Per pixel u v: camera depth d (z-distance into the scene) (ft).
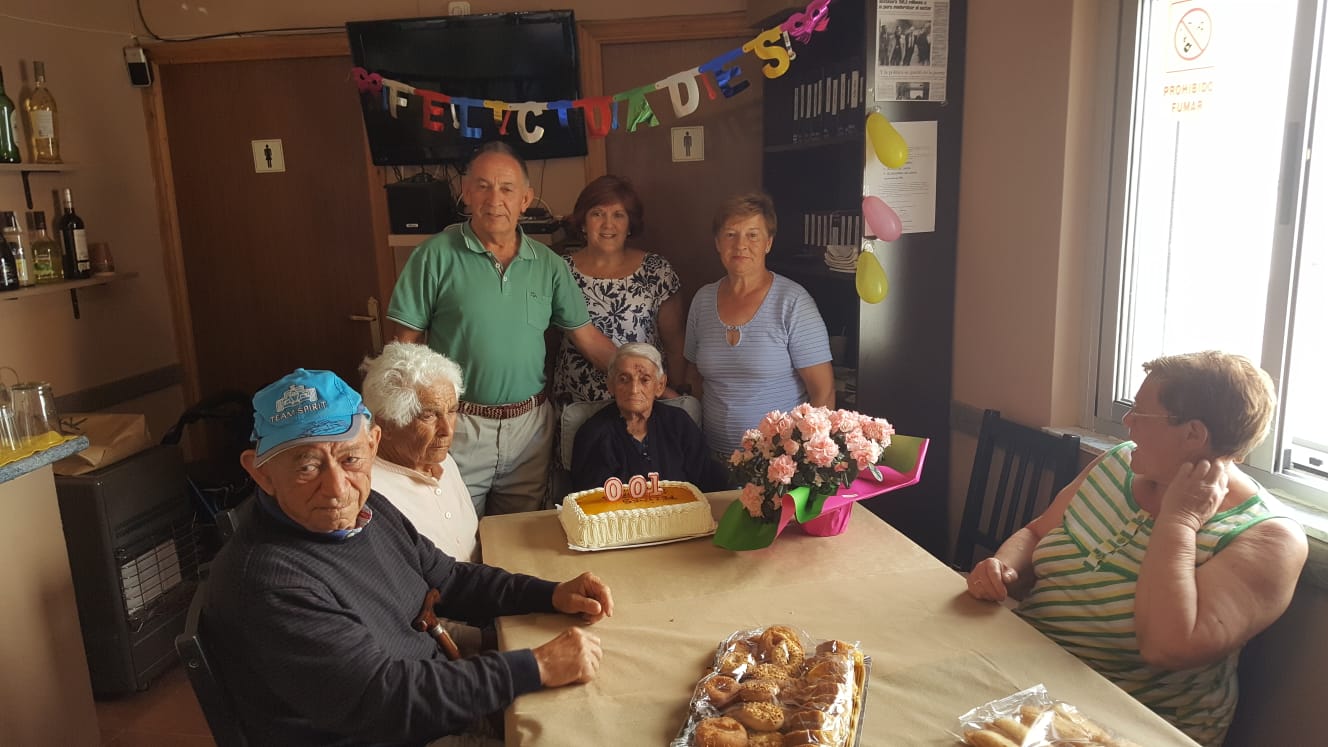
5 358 10.05
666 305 9.81
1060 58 7.38
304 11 11.49
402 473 6.02
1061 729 3.75
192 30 11.69
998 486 7.68
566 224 11.04
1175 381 4.85
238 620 4.21
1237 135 6.32
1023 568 5.78
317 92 11.85
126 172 11.80
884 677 4.32
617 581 5.56
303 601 4.20
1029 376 8.04
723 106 11.54
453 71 11.20
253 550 4.31
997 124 8.21
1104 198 7.36
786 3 9.49
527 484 8.44
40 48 10.43
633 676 4.44
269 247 12.42
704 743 3.69
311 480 4.33
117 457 8.53
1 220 9.76
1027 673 4.34
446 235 8.15
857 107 8.91
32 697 6.77
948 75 8.58
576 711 4.16
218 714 4.28
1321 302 5.76
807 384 8.66
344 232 12.25
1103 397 7.57
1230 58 6.28
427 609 5.22
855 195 10.17
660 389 7.91
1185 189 6.87
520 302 8.13
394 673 4.27
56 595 6.99
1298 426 5.93
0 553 6.48
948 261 8.96
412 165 11.75
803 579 5.49
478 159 7.84
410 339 8.25
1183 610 4.51
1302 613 5.15
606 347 8.93
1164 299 7.15
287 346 12.73
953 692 4.19
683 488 6.64
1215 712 4.99
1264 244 6.17
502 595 5.35
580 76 11.38
